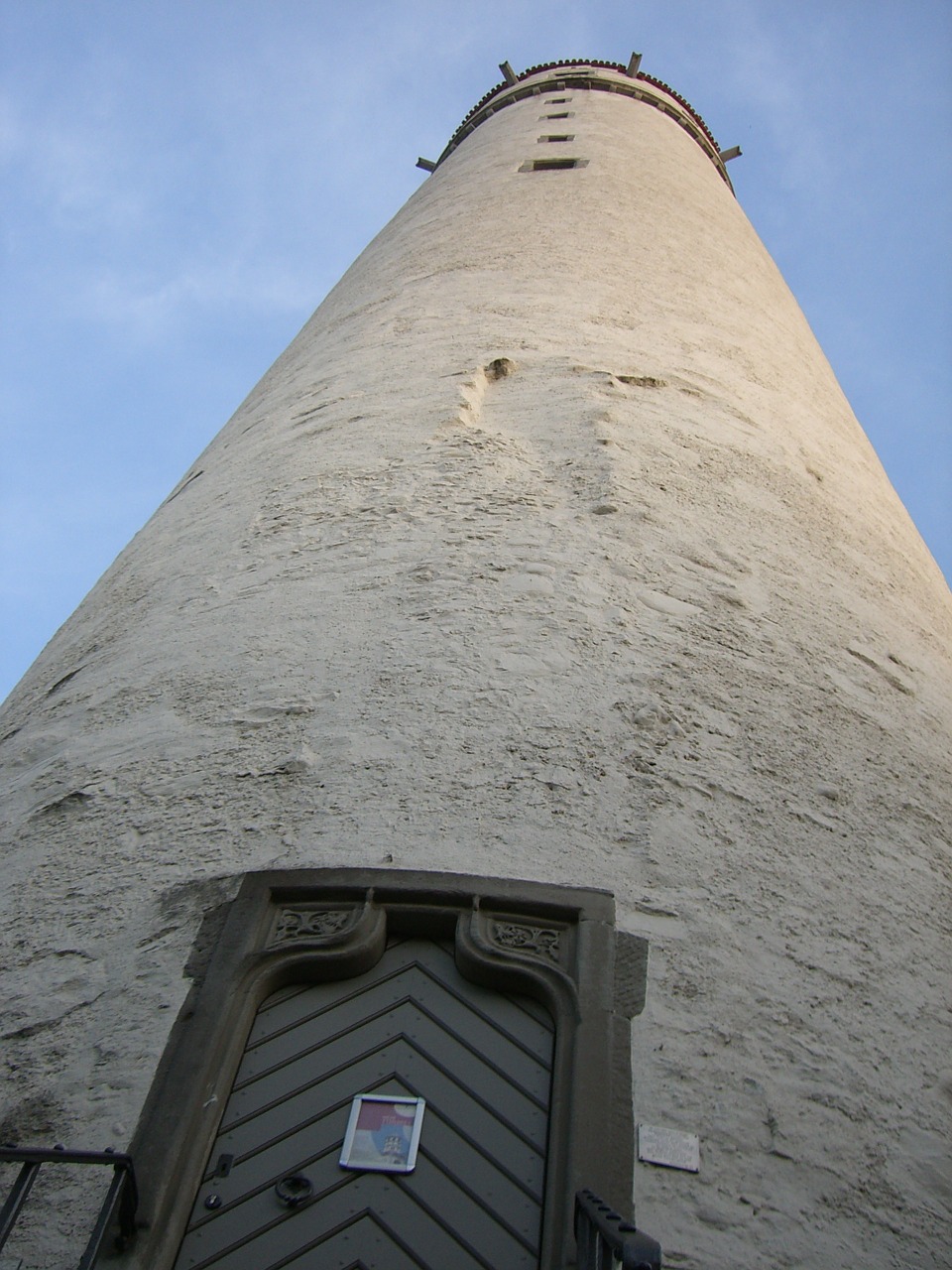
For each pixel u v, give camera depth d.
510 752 5.04
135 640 6.53
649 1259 2.90
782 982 4.38
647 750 5.17
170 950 4.38
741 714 5.63
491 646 5.68
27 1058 4.07
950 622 8.37
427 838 4.66
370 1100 3.95
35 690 7.01
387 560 6.48
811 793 5.36
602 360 9.18
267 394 10.52
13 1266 3.43
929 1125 4.11
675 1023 4.12
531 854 4.62
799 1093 4.01
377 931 4.40
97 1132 3.78
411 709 5.27
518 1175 3.76
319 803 4.86
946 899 5.19
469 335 9.65
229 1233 3.60
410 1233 3.60
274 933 4.41
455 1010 4.24
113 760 5.44
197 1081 3.90
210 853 4.74
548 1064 4.08
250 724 5.38
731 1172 3.73
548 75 23.81
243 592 6.52
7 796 5.60
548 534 6.64
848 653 6.63
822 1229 3.65
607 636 5.85
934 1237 3.75
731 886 4.67
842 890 4.89
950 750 6.41
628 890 4.53
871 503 9.25
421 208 15.30
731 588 6.62
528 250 11.89
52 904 4.70
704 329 10.63
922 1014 4.52
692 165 18.67
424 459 7.56
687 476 7.69
